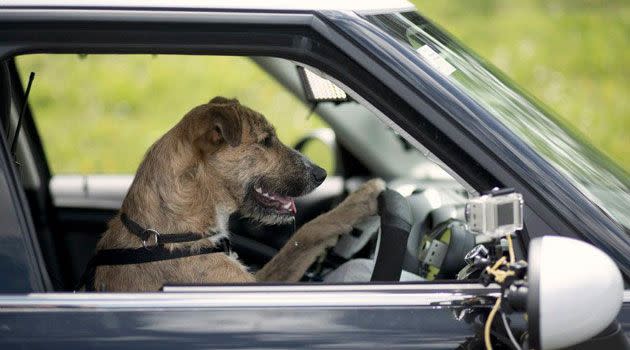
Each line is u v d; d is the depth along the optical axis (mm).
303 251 4828
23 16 3490
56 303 3418
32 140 5973
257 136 4891
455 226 4570
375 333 3402
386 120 3557
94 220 6137
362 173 7199
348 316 3430
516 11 18734
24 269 3469
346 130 7176
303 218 6395
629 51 16875
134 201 4535
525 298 3148
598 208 3559
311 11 3564
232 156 4770
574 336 3037
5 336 3367
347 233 4898
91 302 3430
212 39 3531
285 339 3387
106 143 13680
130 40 3523
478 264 3414
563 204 3500
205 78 15766
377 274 4441
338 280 4637
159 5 3533
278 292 3486
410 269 4555
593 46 17078
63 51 3531
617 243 3500
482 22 18156
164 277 4410
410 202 4953
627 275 3471
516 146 3539
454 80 3730
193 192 4570
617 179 4094
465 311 3461
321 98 5977
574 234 3480
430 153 3533
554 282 3006
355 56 3521
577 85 15617
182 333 3383
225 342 3377
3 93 4539
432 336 3408
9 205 3484
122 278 4398
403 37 3740
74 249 6059
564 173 3699
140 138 13945
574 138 4215
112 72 16281
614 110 14766
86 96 15367
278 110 13508
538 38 17312
